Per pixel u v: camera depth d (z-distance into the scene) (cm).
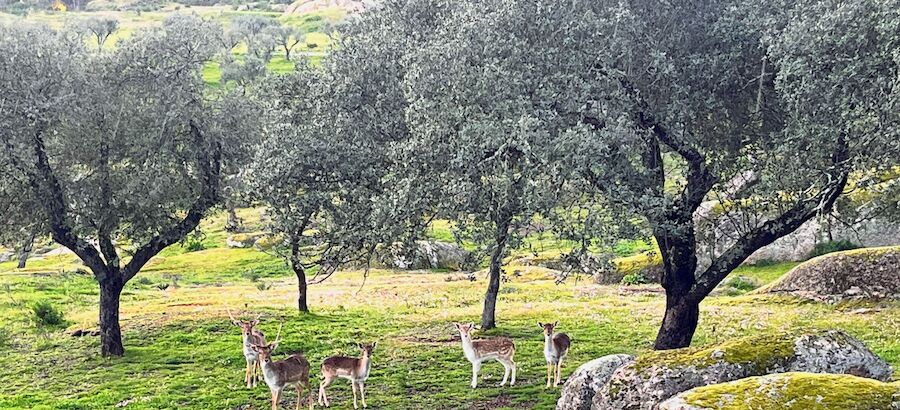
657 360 1405
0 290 4416
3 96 2258
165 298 4278
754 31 1772
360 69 2180
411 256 1966
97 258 2638
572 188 1680
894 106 1529
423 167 1722
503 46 1689
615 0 1798
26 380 2416
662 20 1828
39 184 2405
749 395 1085
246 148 2583
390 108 2103
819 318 2922
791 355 1362
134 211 2452
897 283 3133
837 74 1605
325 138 2002
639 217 1716
